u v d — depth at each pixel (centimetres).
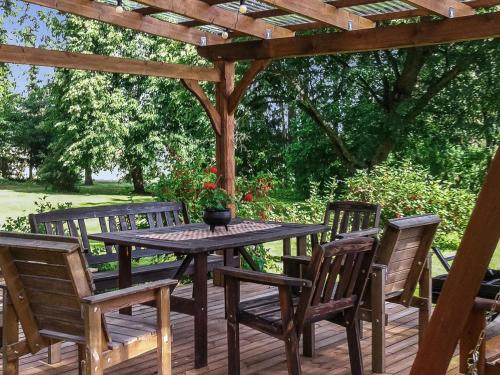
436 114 1309
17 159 2359
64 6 510
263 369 392
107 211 518
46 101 2278
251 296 580
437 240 885
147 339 315
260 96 1388
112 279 459
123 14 566
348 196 911
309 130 1396
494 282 495
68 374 383
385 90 1356
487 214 214
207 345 425
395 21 1174
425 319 414
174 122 1856
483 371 283
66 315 302
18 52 504
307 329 414
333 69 1336
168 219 566
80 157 1958
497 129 1195
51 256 287
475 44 1189
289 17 605
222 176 683
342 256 334
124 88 1953
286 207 890
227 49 659
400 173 934
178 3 527
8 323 320
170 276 490
